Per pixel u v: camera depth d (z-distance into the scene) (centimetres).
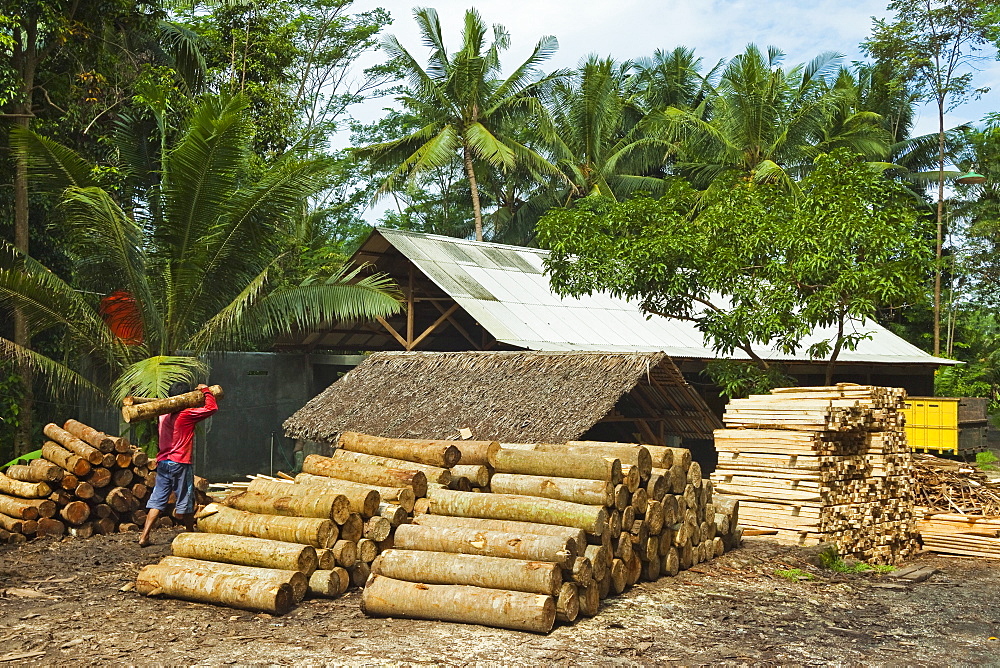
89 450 1045
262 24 2336
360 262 1914
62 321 1358
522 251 2150
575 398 1232
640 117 3862
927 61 3034
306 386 1883
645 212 1370
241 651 609
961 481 1311
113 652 606
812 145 3231
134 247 1403
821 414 970
